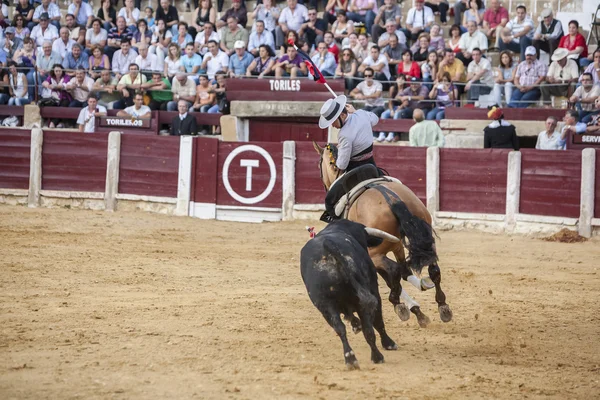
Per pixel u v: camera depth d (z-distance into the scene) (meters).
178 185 29.94
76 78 34.03
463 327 14.88
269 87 32.06
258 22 34.50
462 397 10.39
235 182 29.50
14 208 30.12
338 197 14.10
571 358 12.67
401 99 31.44
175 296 17.08
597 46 34.03
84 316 14.94
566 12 34.78
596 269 21.42
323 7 36.38
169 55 34.16
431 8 35.16
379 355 11.75
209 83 33.44
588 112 29.31
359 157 14.37
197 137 29.80
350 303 11.48
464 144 30.56
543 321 15.44
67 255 21.48
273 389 10.52
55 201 30.92
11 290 17.19
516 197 27.08
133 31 35.84
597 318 15.75
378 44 33.47
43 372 11.27
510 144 29.00
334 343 13.34
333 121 13.98
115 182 30.52
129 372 11.30
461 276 20.30
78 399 10.09
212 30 35.03
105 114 32.84
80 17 37.47
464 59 32.50
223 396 10.25
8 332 13.62
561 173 26.48
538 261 22.53
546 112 30.12
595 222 25.88
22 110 34.09
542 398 10.47
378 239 12.36
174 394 10.31
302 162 29.14
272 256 22.70
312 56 33.00
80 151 30.77
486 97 31.50
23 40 35.88
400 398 10.25
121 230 26.19
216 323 14.57
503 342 13.69
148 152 30.33
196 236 25.84
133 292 17.39
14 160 31.17
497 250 24.17
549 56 32.50
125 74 33.69
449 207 28.02
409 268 13.87
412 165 28.16
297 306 16.28
